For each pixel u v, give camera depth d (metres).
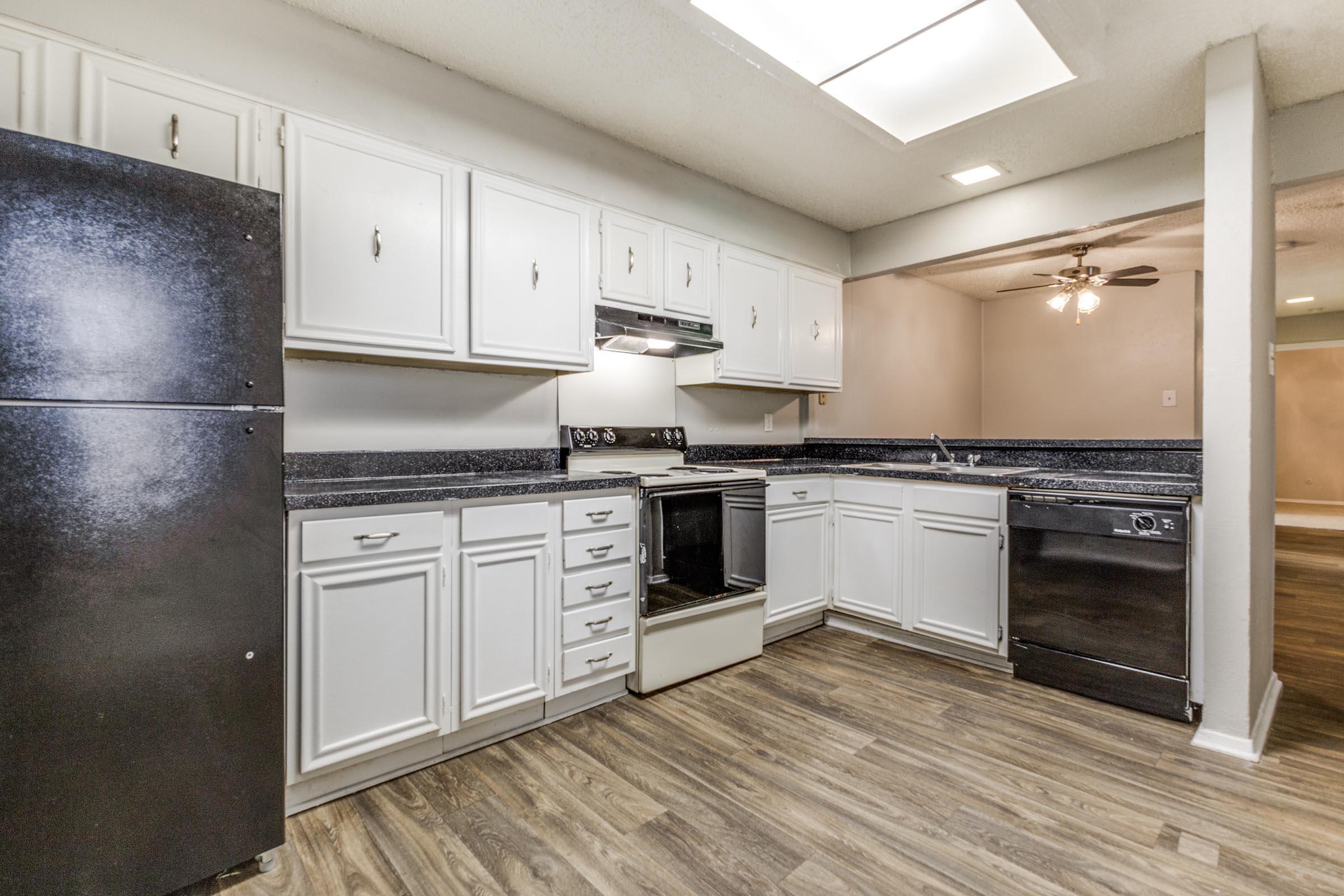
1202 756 1.90
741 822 1.59
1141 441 2.64
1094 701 2.29
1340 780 1.77
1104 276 4.34
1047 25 1.73
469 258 2.17
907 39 1.79
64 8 1.56
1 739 1.10
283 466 1.41
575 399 2.84
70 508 1.16
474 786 1.75
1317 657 2.74
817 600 3.09
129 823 1.23
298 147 1.83
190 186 1.29
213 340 1.31
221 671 1.33
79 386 1.16
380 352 1.97
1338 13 1.86
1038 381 6.03
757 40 1.79
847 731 2.08
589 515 2.18
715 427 3.52
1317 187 3.29
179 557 1.28
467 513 1.86
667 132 2.68
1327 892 1.33
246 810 1.37
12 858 1.12
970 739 2.02
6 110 1.46
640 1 1.87
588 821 1.59
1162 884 1.36
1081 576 2.32
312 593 1.59
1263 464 2.16
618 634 2.28
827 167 3.01
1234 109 1.99
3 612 1.10
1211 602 2.00
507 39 2.06
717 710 2.25
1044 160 2.91
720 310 3.07
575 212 2.47
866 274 3.92
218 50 1.78
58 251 1.15
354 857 1.46
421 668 1.78
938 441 3.26
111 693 1.21
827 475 3.14
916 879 1.38
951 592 2.69
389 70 2.10
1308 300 6.04
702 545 2.54
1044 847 1.49
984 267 4.98
